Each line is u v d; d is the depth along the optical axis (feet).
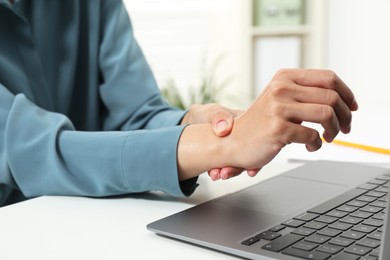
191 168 2.46
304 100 2.29
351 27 7.76
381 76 7.45
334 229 2.07
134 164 2.50
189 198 2.58
